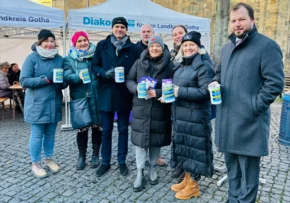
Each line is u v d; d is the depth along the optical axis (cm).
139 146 360
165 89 315
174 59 379
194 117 323
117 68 363
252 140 271
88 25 661
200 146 326
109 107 392
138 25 699
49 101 395
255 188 290
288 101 591
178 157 350
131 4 711
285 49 1653
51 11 650
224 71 283
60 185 385
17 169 436
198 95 306
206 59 332
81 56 406
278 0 1589
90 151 520
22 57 1021
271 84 253
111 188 379
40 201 344
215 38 864
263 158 516
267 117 277
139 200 349
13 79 898
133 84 365
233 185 306
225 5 841
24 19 629
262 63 256
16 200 345
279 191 384
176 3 1382
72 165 452
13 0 625
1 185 383
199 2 1323
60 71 373
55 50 390
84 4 1206
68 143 573
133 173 425
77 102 411
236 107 272
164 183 395
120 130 415
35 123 392
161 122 358
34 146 405
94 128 436
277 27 1612
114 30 388
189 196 353
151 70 356
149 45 349
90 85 416
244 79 265
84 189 375
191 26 762
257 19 1573
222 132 285
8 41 983
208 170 327
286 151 561
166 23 728
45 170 431
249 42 264
